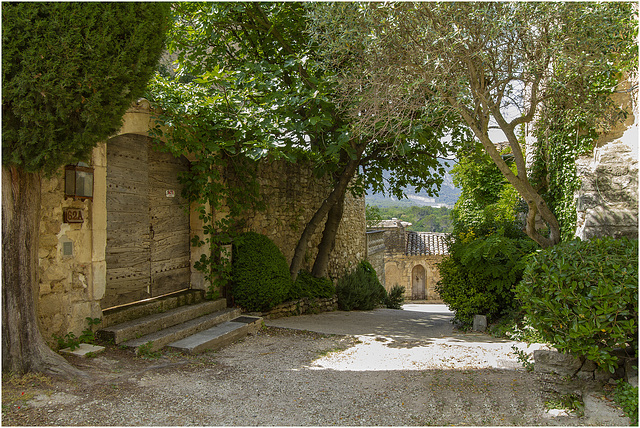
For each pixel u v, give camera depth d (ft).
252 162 24.09
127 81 12.05
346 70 19.01
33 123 10.85
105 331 14.93
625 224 16.22
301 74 23.09
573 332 11.08
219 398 11.26
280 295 23.73
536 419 10.12
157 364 13.73
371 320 25.98
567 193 19.84
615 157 17.37
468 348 17.10
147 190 18.74
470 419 10.14
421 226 140.15
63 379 11.30
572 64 14.93
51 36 10.68
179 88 20.11
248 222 25.05
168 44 24.45
